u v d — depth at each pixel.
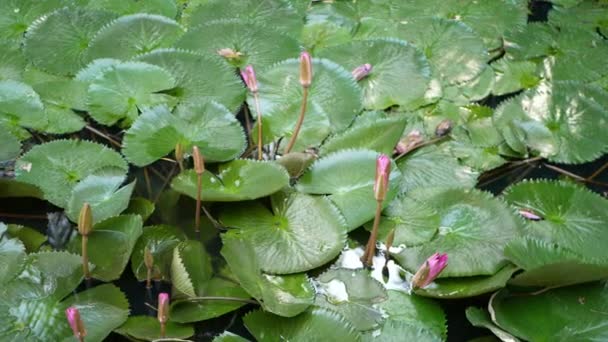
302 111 2.59
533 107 2.78
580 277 2.37
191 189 2.51
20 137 2.70
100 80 2.73
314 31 2.96
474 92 2.84
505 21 3.03
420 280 2.34
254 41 2.88
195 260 2.47
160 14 2.99
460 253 2.45
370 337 2.33
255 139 2.69
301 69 2.52
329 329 2.33
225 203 2.55
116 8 3.00
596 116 2.75
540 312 2.38
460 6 3.07
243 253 2.43
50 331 2.33
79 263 2.43
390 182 2.54
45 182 2.58
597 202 2.56
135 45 2.88
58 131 2.71
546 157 2.71
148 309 2.41
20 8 2.97
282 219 2.50
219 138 2.65
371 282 2.43
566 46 2.96
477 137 2.73
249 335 2.38
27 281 2.39
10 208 2.58
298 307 2.34
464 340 2.40
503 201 2.53
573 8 3.10
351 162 2.57
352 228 2.49
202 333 2.38
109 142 2.73
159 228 2.52
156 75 2.74
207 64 2.80
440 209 2.53
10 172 2.63
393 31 2.96
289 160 2.55
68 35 2.90
